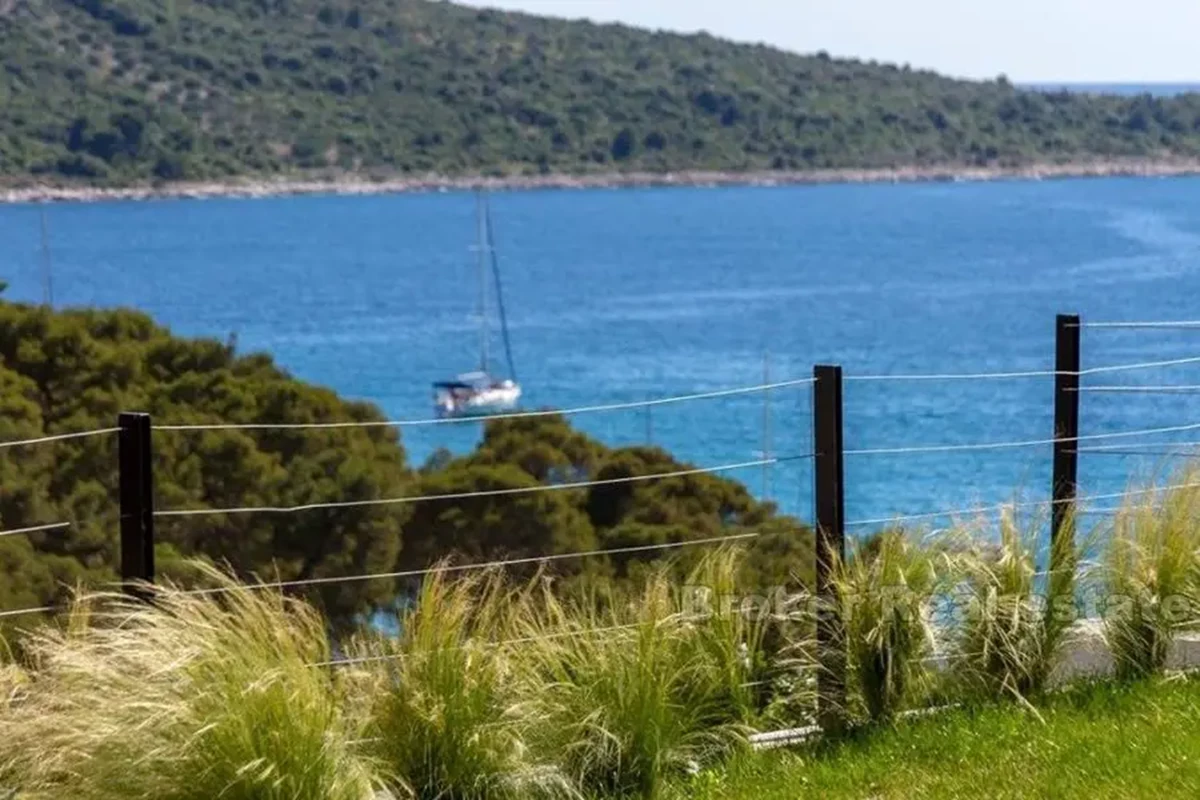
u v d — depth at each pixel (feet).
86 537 95.45
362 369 459.32
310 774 29.96
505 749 33.09
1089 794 32.78
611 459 109.40
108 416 107.24
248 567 95.35
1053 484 44.16
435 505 100.73
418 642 33.45
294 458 105.19
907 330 497.05
